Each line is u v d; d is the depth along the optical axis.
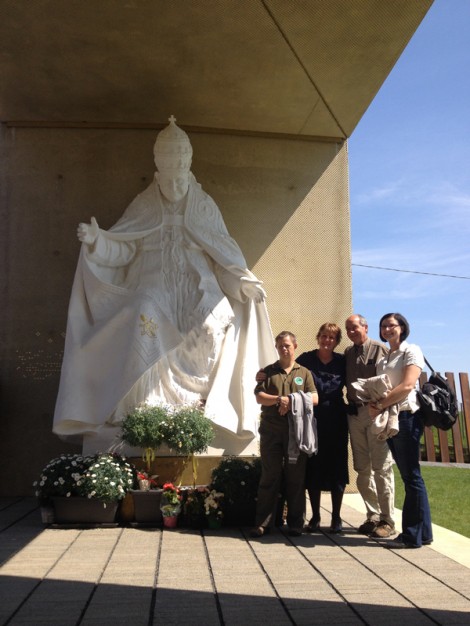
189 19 5.96
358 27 6.05
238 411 6.50
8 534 5.03
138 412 5.73
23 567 3.99
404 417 4.77
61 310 7.79
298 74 6.95
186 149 6.95
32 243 7.87
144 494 5.36
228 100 7.53
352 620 3.03
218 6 5.73
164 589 3.52
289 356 5.21
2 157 7.98
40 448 7.60
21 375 7.68
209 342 6.52
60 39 6.35
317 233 8.22
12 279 7.82
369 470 5.25
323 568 3.99
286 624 2.98
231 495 5.30
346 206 8.30
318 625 2.96
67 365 6.41
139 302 6.40
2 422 7.62
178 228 7.01
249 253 8.09
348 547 4.61
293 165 8.28
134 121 8.03
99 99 7.53
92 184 7.98
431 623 2.99
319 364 5.45
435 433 12.99
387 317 5.00
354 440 5.27
